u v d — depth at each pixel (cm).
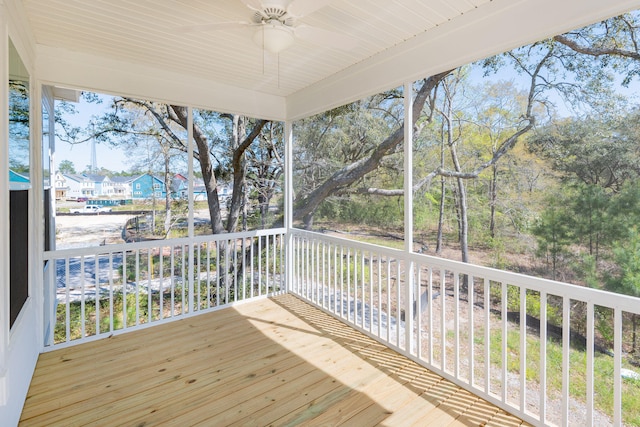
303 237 420
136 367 260
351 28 256
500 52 217
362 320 330
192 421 200
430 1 219
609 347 218
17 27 210
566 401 186
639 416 202
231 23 187
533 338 257
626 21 204
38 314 275
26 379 221
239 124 555
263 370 258
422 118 343
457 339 241
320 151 472
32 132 262
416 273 272
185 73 354
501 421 203
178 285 485
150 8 229
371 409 213
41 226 274
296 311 385
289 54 305
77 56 296
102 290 429
